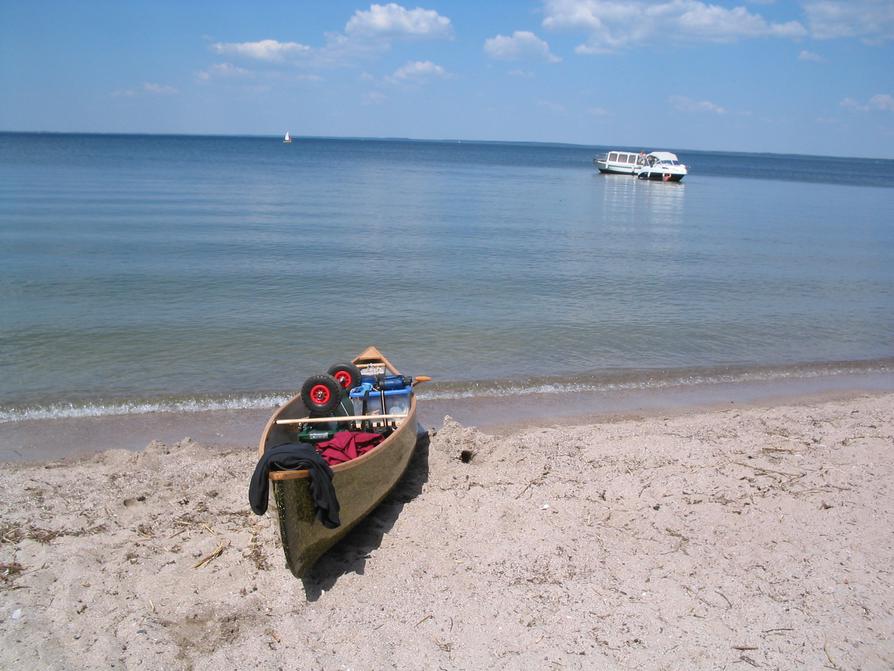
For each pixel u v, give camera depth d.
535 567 6.15
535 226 30.77
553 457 8.45
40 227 24.70
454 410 10.56
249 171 64.94
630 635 5.29
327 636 5.31
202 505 7.22
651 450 8.69
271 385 11.23
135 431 9.49
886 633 5.31
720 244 27.44
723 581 5.94
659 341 14.30
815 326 15.75
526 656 5.07
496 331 14.42
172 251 21.23
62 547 6.37
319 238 24.62
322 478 5.84
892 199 60.84
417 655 5.09
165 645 5.16
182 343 13.02
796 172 128.38
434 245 24.31
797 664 5.00
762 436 9.21
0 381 11.06
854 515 7.00
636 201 47.09
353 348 13.05
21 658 4.95
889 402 11.05
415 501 7.32
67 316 14.37
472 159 129.25
